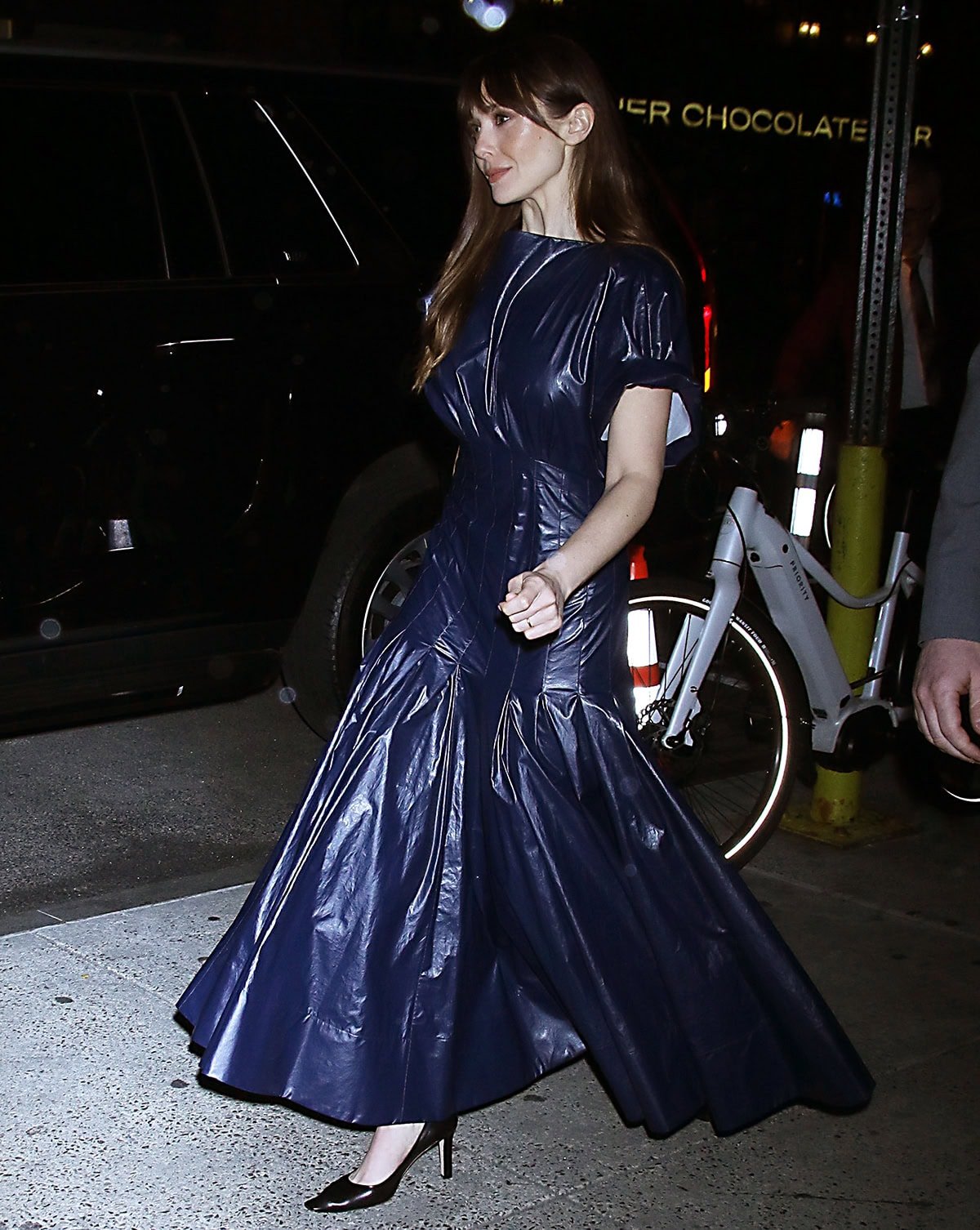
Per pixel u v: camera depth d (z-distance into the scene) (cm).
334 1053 255
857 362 457
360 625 485
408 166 498
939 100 1113
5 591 420
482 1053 272
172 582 445
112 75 453
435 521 489
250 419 454
